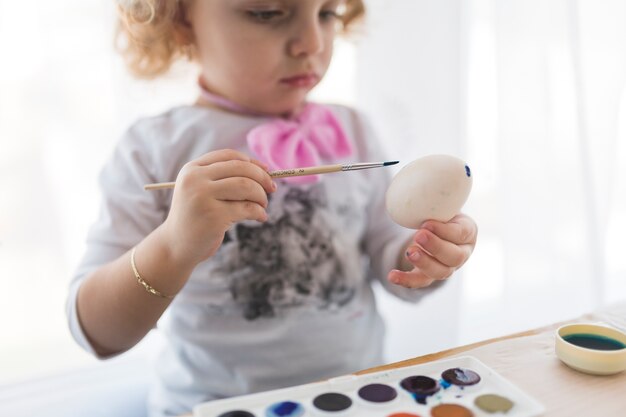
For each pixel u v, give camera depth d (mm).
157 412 645
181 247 465
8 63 638
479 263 995
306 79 603
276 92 611
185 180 446
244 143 651
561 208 978
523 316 1001
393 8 830
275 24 560
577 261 1002
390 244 704
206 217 437
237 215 441
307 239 655
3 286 675
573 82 928
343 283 681
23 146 659
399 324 935
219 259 626
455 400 344
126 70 693
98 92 688
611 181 1026
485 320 1012
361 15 790
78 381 746
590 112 1000
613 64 990
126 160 638
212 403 337
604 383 369
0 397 695
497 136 933
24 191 666
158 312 521
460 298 915
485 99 931
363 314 699
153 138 644
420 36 847
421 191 433
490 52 918
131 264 510
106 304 521
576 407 340
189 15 613
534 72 916
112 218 615
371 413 333
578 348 380
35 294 691
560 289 1007
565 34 914
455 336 918
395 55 845
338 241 679
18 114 651
